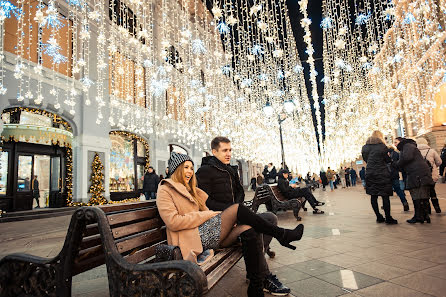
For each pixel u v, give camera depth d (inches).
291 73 709.9
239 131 1056.8
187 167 107.6
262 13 390.6
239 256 101.3
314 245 169.0
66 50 578.9
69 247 71.7
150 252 92.8
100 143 629.3
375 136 237.9
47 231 315.9
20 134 499.8
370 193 234.5
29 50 466.9
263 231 94.8
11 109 485.7
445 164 522.3
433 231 188.1
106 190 636.1
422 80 1030.4
